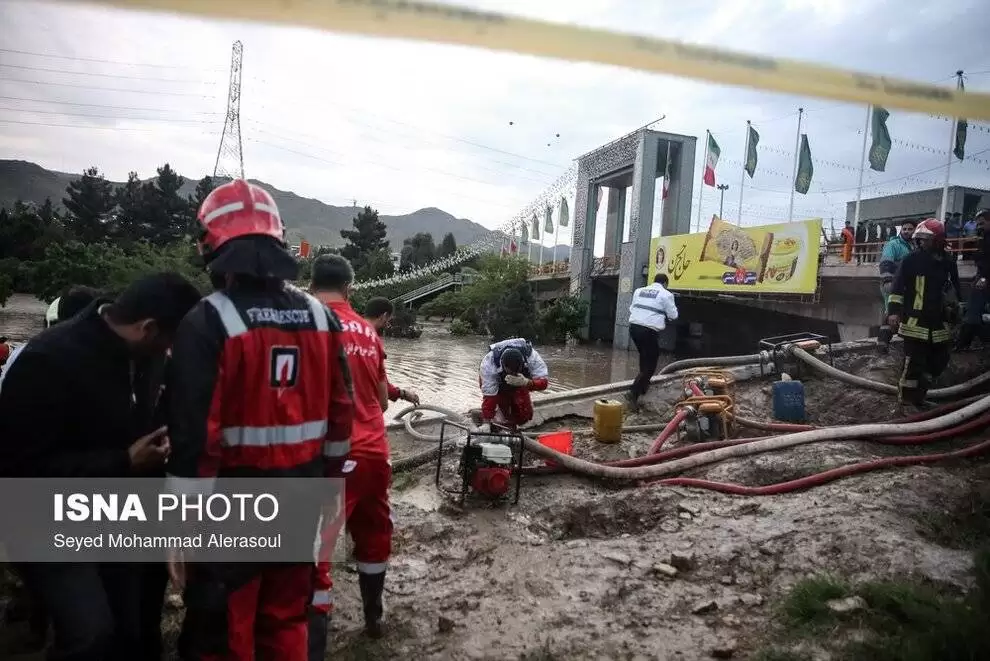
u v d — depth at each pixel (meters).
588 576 3.70
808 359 7.64
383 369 3.41
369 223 69.62
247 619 2.21
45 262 27.48
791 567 3.55
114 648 2.43
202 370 2.00
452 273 58.38
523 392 5.80
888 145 18.72
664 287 7.89
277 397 2.13
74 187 66.06
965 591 3.15
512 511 4.89
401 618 3.37
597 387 8.34
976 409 5.75
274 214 2.25
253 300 2.13
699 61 0.95
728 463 5.44
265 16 0.77
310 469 2.25
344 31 0.78
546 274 40.50
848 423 6.85
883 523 3.87
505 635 3.16
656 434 6.88
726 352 25.91
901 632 2.77
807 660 2.67
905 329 6.21
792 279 18.73
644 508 4.78
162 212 64.81
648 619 3.22
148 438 2.37
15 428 2.19
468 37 0.81
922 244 6.09
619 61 0.90
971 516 4.13
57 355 2.20
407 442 6.92
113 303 2.34
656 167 28.41
